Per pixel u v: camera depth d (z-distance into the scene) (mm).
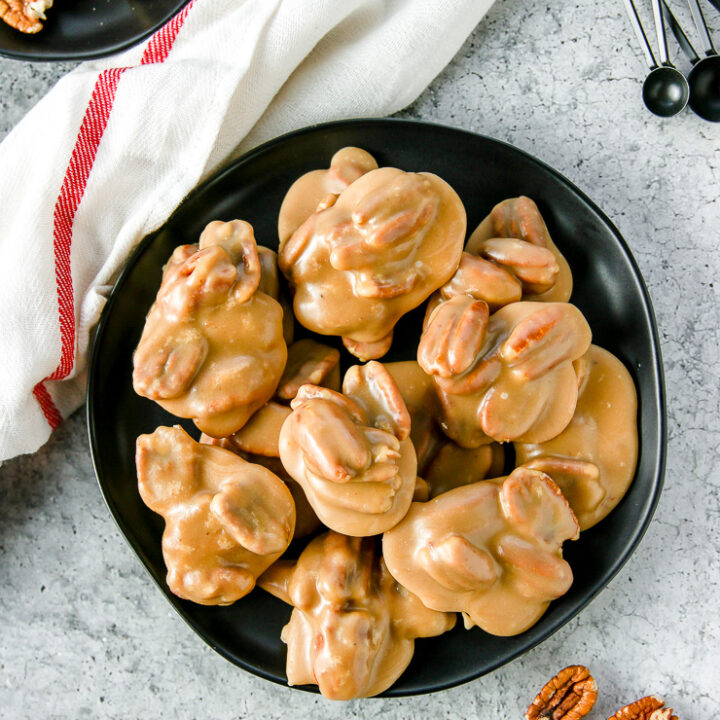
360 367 706
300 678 705
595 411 719
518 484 691
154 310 711
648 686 760
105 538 779
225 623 736
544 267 709
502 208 735
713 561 760
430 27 747
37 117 745
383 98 763
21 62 783
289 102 762
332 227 702
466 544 679
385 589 707
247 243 706
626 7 765
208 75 739
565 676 752
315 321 715
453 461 723
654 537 762
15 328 737
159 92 737
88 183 745
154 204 745
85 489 780
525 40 775
